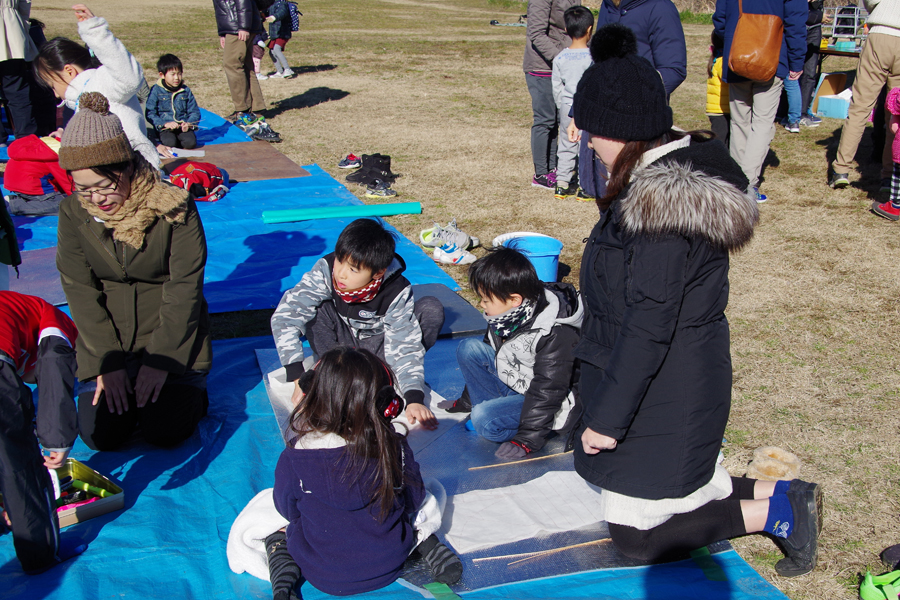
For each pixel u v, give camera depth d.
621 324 2.24
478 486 3.10
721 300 2.24
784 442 3.56
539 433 3.28
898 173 6.55
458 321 4.72
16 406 2.31
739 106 6.90
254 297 5.15
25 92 8.66
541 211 7.03
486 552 2.72
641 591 2.55
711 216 2.04
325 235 6.36
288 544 2.49
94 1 30.81
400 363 3.36
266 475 3.21
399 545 2.47
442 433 3.50
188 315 3.21
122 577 2.57
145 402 3.21
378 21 26.84
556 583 2.59
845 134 7.40
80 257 3.15
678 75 5.77
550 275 5.04
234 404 3.77
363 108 11.88
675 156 2.18
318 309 3.54
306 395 2.36
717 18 7.34
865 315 4.92
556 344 3.13
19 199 6.45
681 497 2.38
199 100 12.22
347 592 2.46
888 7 6.81
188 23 23.75
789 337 4.63
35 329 2.62
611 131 2.21
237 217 6.75
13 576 2.55
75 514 2.82
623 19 5.86
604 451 2.38
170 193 3.12
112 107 4.75
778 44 6.33
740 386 4.07
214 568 2.65
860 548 2.88
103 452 3.35
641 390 2.17
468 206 7.17
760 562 2.79
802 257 5.90
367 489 2.33
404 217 6.86
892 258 5.85
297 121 10.92
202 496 3.05
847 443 3.54
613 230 2.27
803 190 7.59
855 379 4.13
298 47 18.75
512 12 32.44
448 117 11.30
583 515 2.91
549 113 7.39
